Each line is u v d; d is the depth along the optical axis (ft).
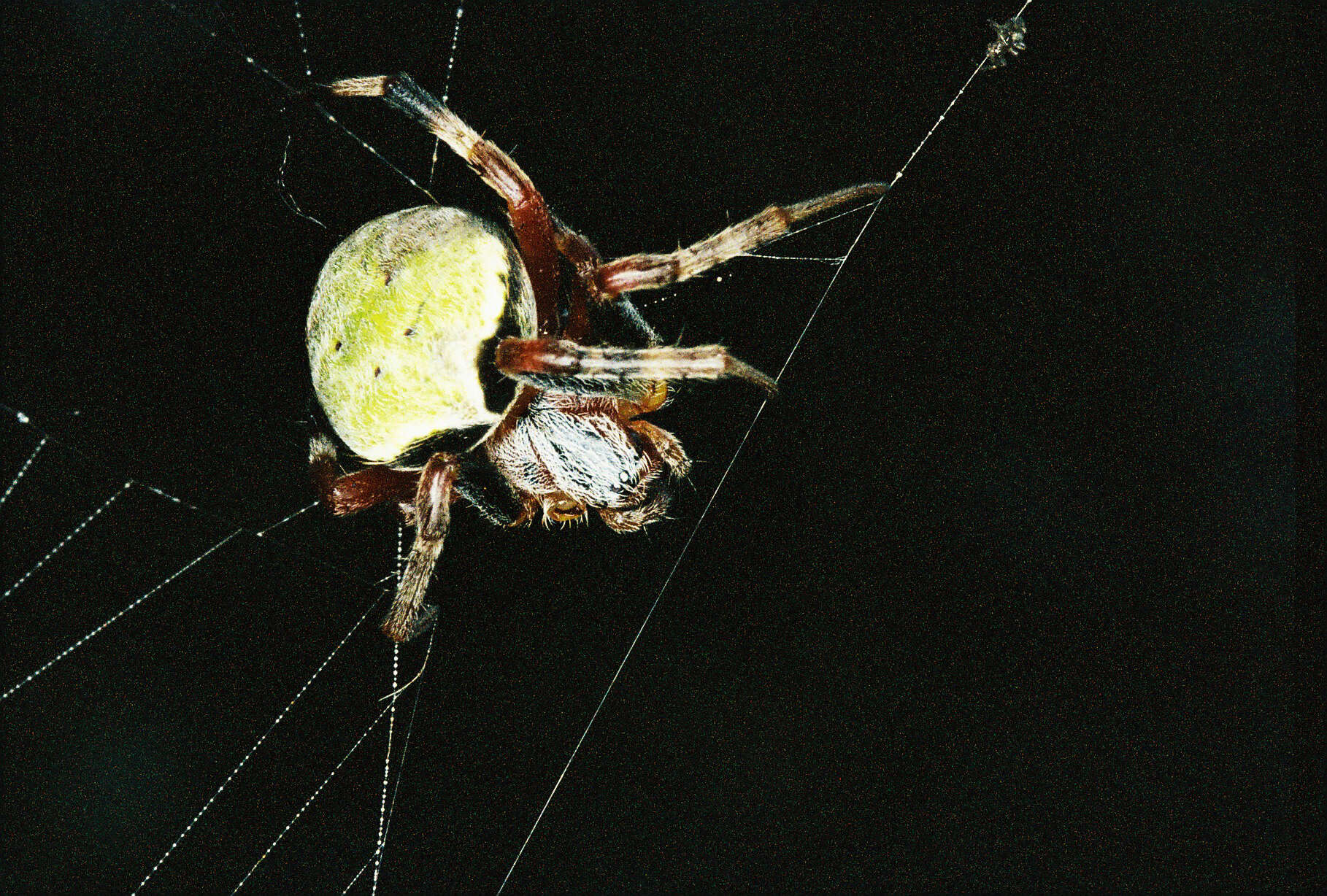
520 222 0.62
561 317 0.63
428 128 0.62
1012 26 0.65
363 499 0.63
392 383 0.61
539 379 0.61
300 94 0.63
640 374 0.61
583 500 0.64
